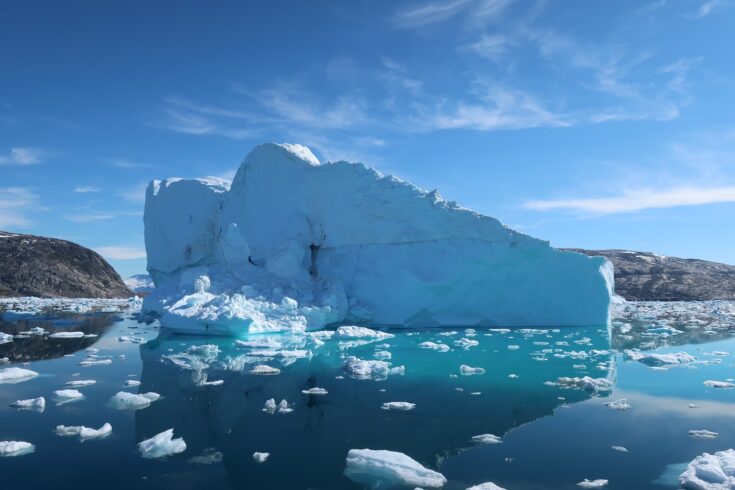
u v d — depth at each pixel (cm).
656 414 841
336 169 2094
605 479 587
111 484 571
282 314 1716
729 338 1867
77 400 903
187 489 560
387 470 602
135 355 1343
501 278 1994
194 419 802
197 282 1872
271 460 644
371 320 1911
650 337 1877
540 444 703
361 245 2055
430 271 1945
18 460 637
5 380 1049
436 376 1111
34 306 3269
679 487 569
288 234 2112
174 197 2606
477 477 597
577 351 1492
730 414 841
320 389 970
